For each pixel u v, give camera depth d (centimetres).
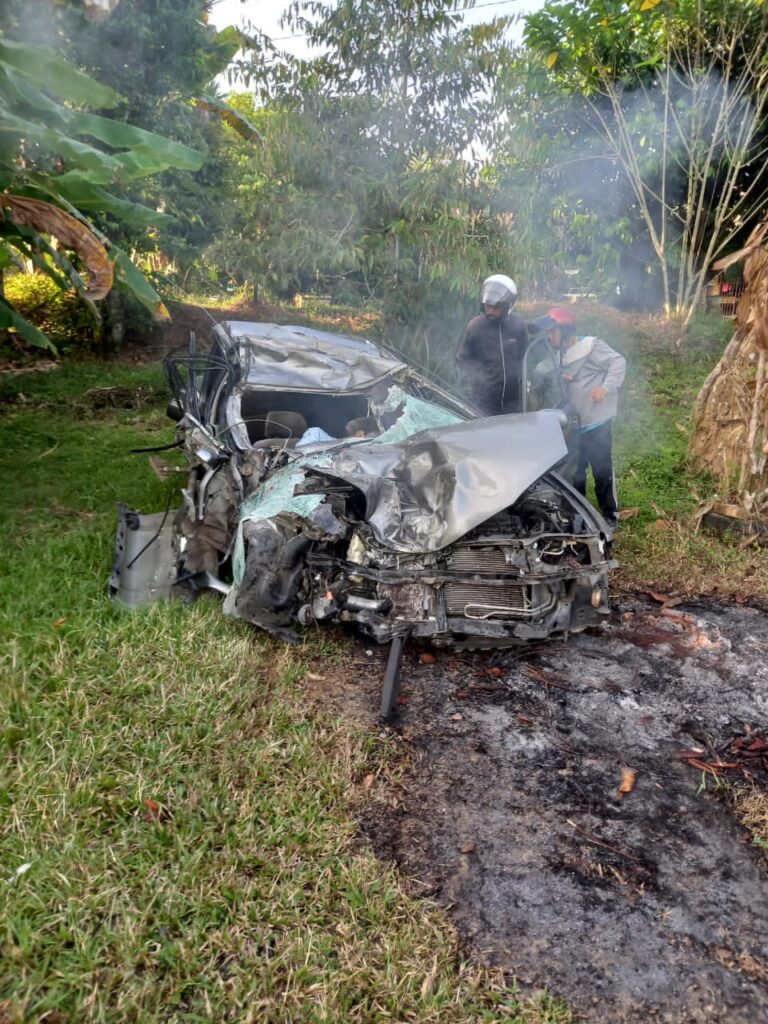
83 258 395
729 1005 220
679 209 1300
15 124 349
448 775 319
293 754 319
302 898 246
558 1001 219
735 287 1347
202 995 211
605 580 408
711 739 352
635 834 288
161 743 309
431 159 912
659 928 246
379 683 386
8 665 348
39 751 296
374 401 563
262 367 556
